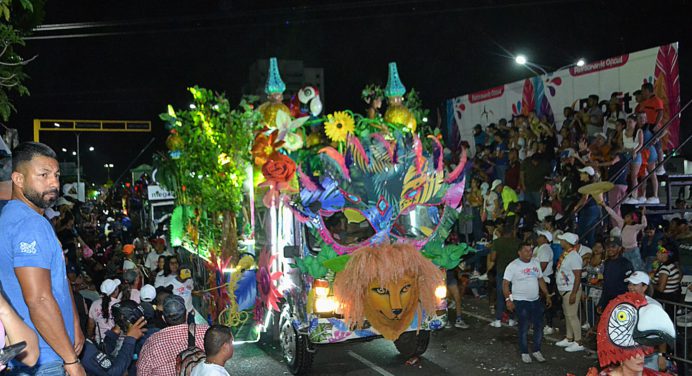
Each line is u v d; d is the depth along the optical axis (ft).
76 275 31.40
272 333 29.01
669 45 40.34
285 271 26.18
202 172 33.35
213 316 32.27
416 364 27.22
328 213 24.39
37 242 10.27
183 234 40.68
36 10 26.99
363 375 25.84
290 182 24.04
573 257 28.60
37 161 10.66
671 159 44.09
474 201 51.85
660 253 27.27
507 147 52.95
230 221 30.89
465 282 38.14
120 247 53.11
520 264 27.20
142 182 81.15
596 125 44.80
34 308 10.03
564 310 29.12
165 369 14.57
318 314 24.11
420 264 23.86
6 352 8.47
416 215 26.40
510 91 54.19
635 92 41.29
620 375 10.75
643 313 10.38
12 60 22.91
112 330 17.39
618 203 38.75
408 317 24.07
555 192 43.88
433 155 26.32
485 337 31.89
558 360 27.32
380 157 25.22
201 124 33.32
